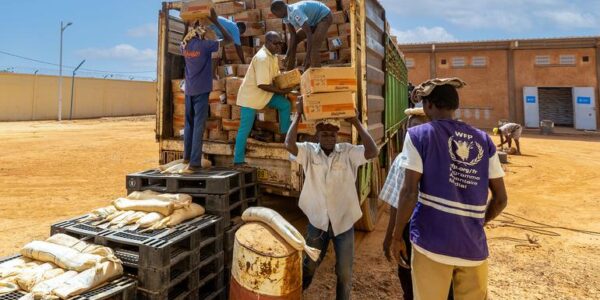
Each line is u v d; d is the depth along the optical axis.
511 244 4.75
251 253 2.39
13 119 31.48
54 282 2.14
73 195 6.98
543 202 6.95
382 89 5.23
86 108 36.28
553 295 3.42
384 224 5.58
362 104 3.85
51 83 33.75
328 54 4.59
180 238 2.55
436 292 1.92
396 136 7.45
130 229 2.73
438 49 25.23
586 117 23.20
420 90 2.19
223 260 3.11
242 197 3.67
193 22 4.09
